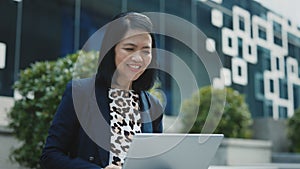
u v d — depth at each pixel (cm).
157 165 102
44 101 266
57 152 113
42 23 477
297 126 667
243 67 699
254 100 727
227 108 545
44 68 283
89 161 114
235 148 532
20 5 456
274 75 753
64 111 118
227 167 448
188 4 662
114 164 114
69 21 505
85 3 526
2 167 291
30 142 274
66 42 499
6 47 434
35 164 269
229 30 692
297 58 818
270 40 754
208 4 684
